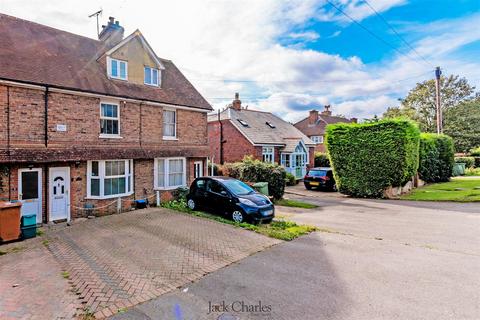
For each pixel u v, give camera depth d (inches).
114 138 492.1
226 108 1135.6
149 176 546.9
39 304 183.5
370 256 270.7
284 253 280.2
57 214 426.3
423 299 187.2
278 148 1071.6
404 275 225.9
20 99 387.9
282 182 654.5
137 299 190.5
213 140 1089.4
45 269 241.0
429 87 1675.7
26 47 455.5
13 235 323.9
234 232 349.4
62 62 475.5
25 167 394.6
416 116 1657.2
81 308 179.2
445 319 163.8
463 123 1552.7
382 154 659.4
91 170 464.8
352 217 458.3
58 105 424.8
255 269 240.4
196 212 455.2
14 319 166.4
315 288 204.5
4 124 372.8
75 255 273.9
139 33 562.3
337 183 732.0
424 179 845.8
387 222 418.9
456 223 406.9
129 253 278.1
